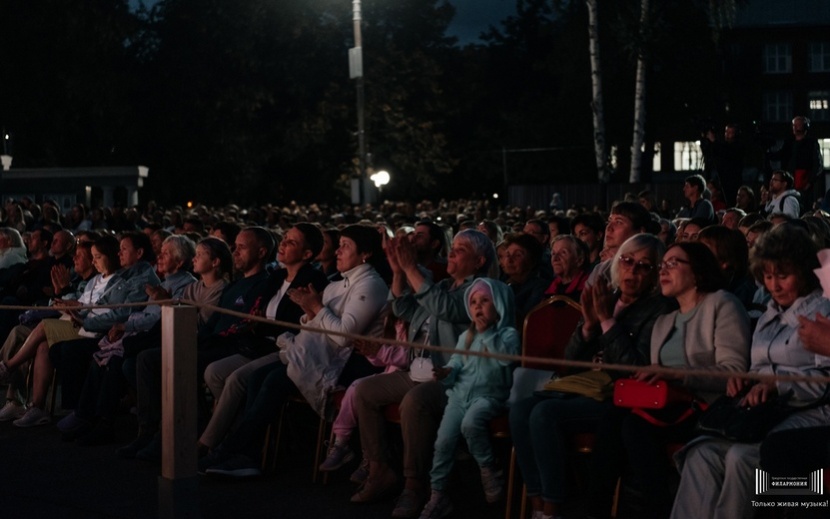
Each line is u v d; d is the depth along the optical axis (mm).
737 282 6516
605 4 38500
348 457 6816
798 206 11406
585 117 47344
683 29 40844
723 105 44781
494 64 78562
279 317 7555
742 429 4785
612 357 5566
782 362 5004
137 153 47625
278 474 7207
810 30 62000
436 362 6484
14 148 42219
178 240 8711
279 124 50812
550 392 5789
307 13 50750
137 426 8742
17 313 11062
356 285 7062
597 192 33469
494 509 6328
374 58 53094
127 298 8578
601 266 6973
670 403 5281
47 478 7188
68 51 38750
